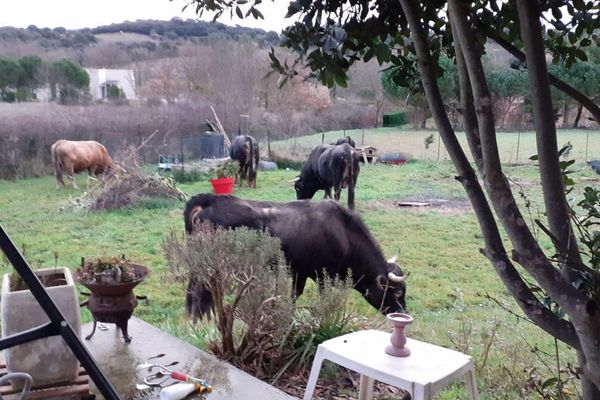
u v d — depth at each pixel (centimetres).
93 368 155
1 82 2175
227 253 333
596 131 1911
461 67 152
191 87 2475
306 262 472
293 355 354
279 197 1399
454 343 417
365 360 250
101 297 293
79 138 1752
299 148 2152
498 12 194
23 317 229
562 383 263
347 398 323
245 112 2338
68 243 914
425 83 153
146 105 2202
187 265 343
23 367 231
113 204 1187
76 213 1152
